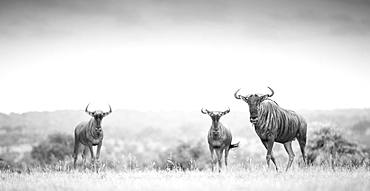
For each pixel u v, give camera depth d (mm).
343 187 27125
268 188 27578
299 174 35531
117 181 32750
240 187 28422
